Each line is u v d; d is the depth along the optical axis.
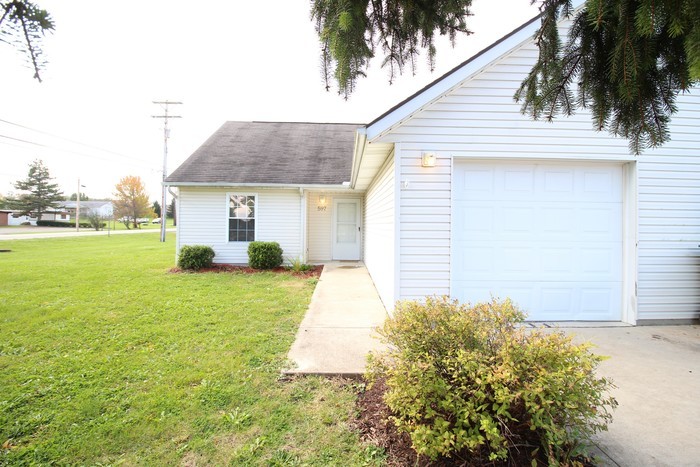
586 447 1.84
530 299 4.33
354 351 3.32
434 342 2.07
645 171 4.25
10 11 1.26
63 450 1.93
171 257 11.63
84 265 9.53
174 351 3.33
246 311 4.82
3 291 6.10
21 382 2.70
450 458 1.77
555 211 4.32
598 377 2.81
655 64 1.53
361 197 11.04
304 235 9.77
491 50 3.91
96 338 3.70
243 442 1.99
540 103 2.09
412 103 3.89
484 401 1.77
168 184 9.02
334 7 1.89
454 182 4.24
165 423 2.16
